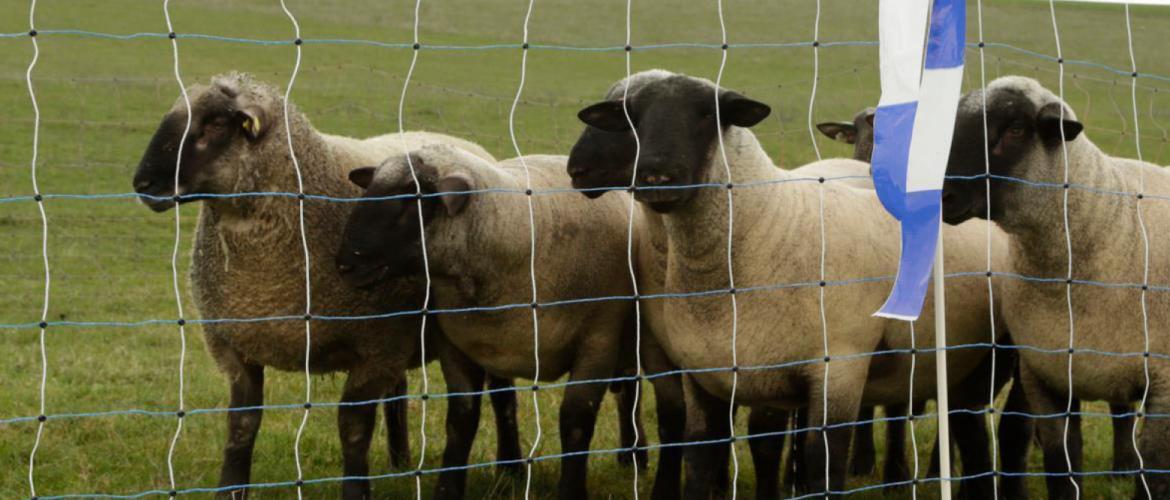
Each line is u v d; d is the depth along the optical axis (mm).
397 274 5984
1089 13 41406
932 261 4637
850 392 5961
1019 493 6871
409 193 6000
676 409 6828
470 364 6855
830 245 5973
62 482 7008
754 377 6027
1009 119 5621
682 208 5793
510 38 39781
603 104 5898
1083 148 5797
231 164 6066
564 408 6750
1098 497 7133
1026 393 6238
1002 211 5672
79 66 30844
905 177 4637
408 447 7945
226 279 6277
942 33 4625
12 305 12594
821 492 5863
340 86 28906
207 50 34781
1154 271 5852
